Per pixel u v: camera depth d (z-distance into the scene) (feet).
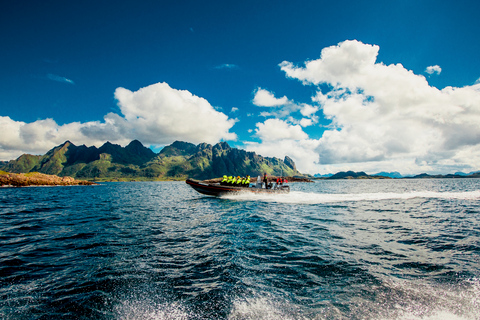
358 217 49.01
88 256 26.96
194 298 16.99
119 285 19.36
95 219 51.37
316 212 56.18
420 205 66.69
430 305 15.44
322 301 16.25
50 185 366.63
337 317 14.37
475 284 18.30
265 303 16.11
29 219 52.80
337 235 34.35
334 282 19.06
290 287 18.35
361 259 24.23
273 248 28.40
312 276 20.27
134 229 40.57
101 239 34.24
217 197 98.73
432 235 33.94
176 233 37.27
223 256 25.84
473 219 46.06
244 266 22.80
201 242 31.83
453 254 25.66
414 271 21.08
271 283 19.08
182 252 27.63
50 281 20.54
